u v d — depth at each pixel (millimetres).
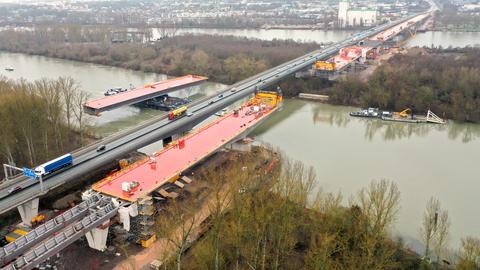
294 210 95750
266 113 183500
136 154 157625
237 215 92000
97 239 99500
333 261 86688
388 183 136875
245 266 91062
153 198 116875
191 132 169000
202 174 133875
